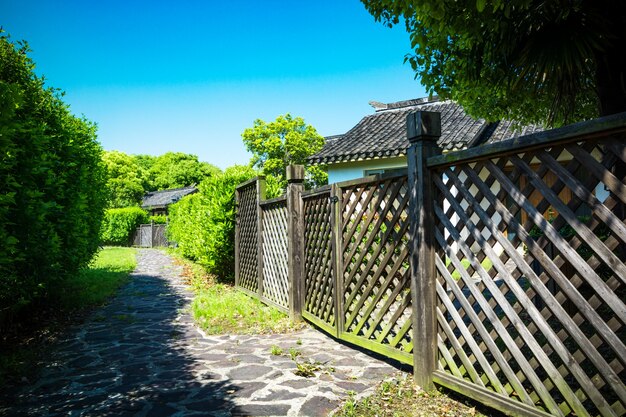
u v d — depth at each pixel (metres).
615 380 1.94
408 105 14.40
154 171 58.66
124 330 5.11
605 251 1.94
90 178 8.22
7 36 5.13
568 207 2.11
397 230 3.47
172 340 4.65
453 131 10.77
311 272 5.20
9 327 4.89
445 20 4.31
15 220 4.65
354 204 4.15
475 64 4.95
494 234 2.53
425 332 3.04
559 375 2.22
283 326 5.24
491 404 2.57
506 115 6.04
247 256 7.81
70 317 5.80
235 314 5.89
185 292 8.09
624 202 1.86
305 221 5.42
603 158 1.96
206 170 58.62
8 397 3.08
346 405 2.80
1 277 4.21
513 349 2.46
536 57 3.73
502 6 3.48
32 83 5.30
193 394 3.10
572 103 4.27
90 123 8.69
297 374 3.50
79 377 3.49
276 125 26.55
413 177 3.12
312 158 12.31
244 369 3.65
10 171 4.51
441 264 2.98
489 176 2.57
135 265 13.46
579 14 3.59
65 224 6.21
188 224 14.31
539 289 2.28
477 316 2.70
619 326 1.93
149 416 2.74
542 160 2.22
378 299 3.77
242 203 8.23
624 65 4.09
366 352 4.14
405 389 3.09
